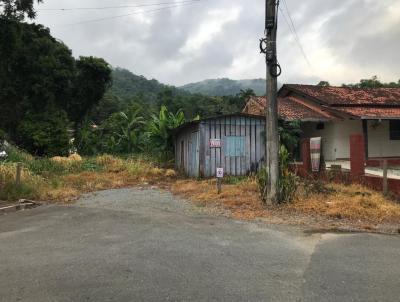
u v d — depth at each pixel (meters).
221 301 4.19
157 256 5.73
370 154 20.94
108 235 7.07
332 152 20.91
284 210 9.01
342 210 8.54
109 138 29.36
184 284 4.65
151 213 9.16
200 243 6.44
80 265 5.38
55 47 29.95
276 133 9.74
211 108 52.69
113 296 4.32
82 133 30.00
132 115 29.88
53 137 27.25
